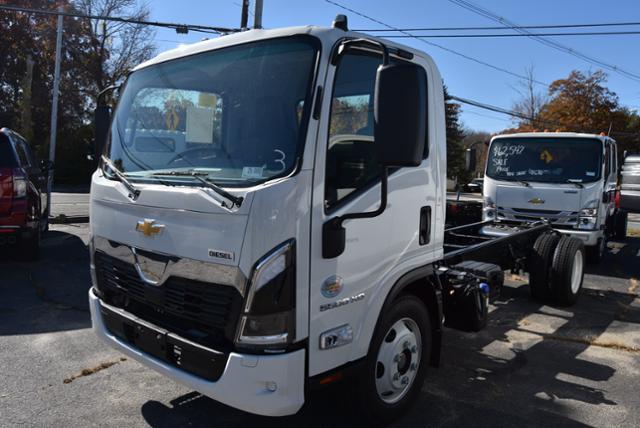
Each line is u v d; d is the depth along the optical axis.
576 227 9.17
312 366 2.91
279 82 2.98
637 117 47.41
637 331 6.05
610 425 3.85
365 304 3.22
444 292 4.45
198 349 2.93
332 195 2.94
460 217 9.84
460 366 4.89
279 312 2.74
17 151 7.93
